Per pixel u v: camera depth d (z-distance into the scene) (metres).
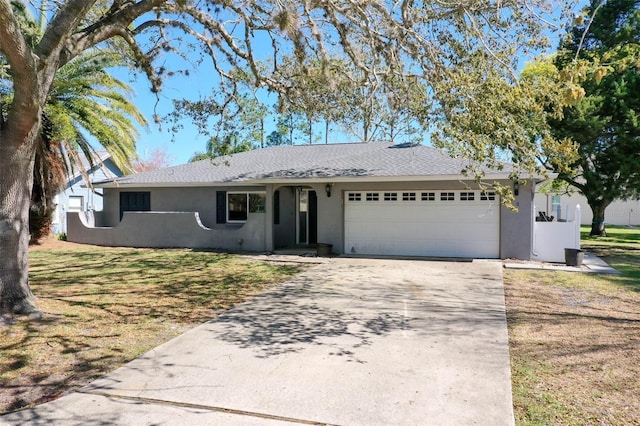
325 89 10.46
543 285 9.27
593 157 19.55
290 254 14.60
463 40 8.43
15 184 6.52
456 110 7.71
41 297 8.12
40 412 3.75
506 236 12.89
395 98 9.55
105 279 10.16
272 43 10.04
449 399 3.93
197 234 16.25
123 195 19.02
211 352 5.18
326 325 6.32
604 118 17.61
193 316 6.86
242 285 9.39
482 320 6.55
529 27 7.87
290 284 9.46
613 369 4.62
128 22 7.66
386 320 6.57
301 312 7.06
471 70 8.23
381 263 12.50
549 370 4.61
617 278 10.05
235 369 4.66
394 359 4.93
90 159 16.70
